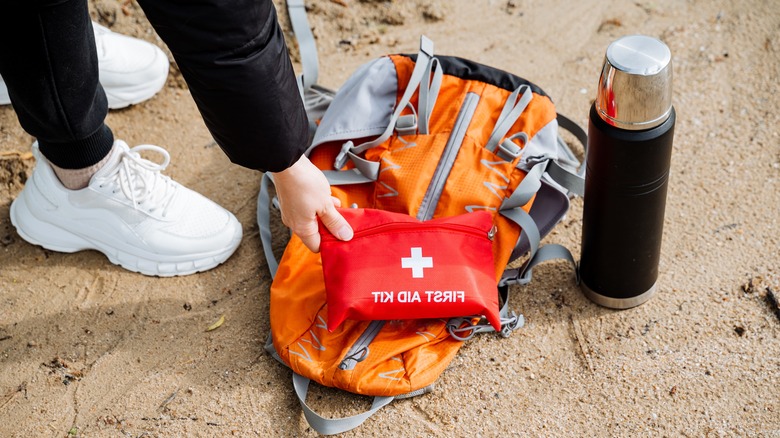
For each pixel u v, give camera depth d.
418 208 2.05
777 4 2.90
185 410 1.91
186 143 2.56
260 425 1.88
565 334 2.03
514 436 1.83
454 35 2.91
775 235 2.21
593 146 1.74
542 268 2.18
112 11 2.74
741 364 1.94
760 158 2.42
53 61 1.66
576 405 1.89
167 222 2.14
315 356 1.92
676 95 2.63
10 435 1.87
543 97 2.13
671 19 2.91
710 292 2.09
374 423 1.87
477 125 2.10
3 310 2.12
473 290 1.86
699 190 2.34
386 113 2.20
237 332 2.07
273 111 1.33
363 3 2.96
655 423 1.84
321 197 1.65
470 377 1.95
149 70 2.58
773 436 1.80
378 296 1.84
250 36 1.23
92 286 2.18
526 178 1.99
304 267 2.05
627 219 1.82
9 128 2.49
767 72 2.68
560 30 2.90
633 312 2.06
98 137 2.01
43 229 2.20
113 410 1.91
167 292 2.16
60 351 2.03
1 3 1.52
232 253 2.24
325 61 2.83
